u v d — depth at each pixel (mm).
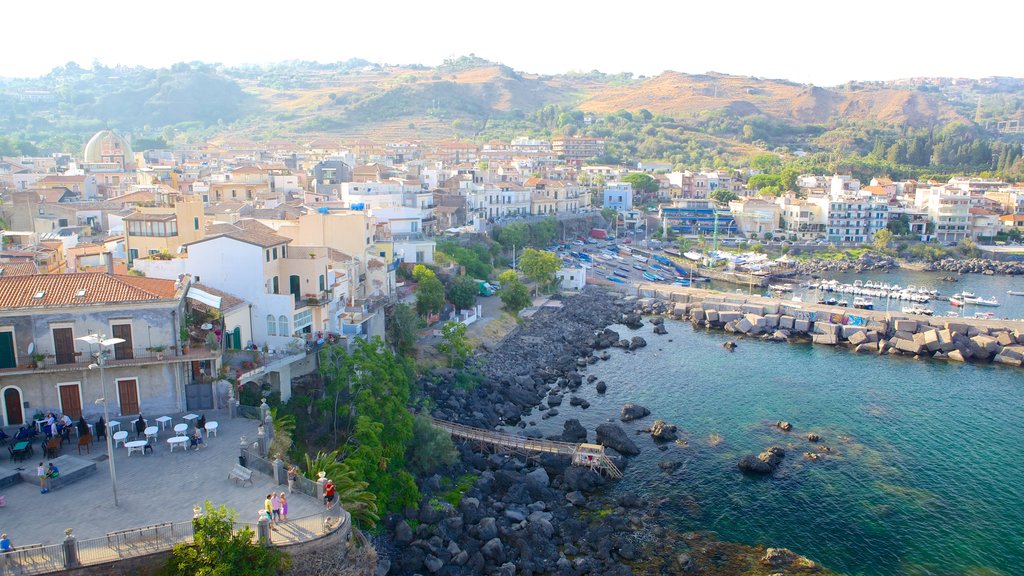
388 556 63625
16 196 137000
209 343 64188
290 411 73562
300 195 180625
